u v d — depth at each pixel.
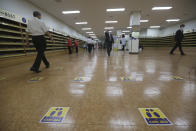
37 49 2.37
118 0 5.36
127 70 2.38
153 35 14.28
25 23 4.48
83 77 1.93
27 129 0.75
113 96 1.19
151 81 1.66
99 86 1.49
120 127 0.75
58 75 2.10
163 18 8.70
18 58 3.88
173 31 11.68
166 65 2.86
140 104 1.03
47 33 2.48
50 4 5.58
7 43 3.50
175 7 6.31
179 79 1.73
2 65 3.20
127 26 11.75
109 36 5.37
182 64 2.94
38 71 2.34
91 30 14.45
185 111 0.91
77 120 0.82
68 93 1.29
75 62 3.76
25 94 1.28
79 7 6.09
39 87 1.49
